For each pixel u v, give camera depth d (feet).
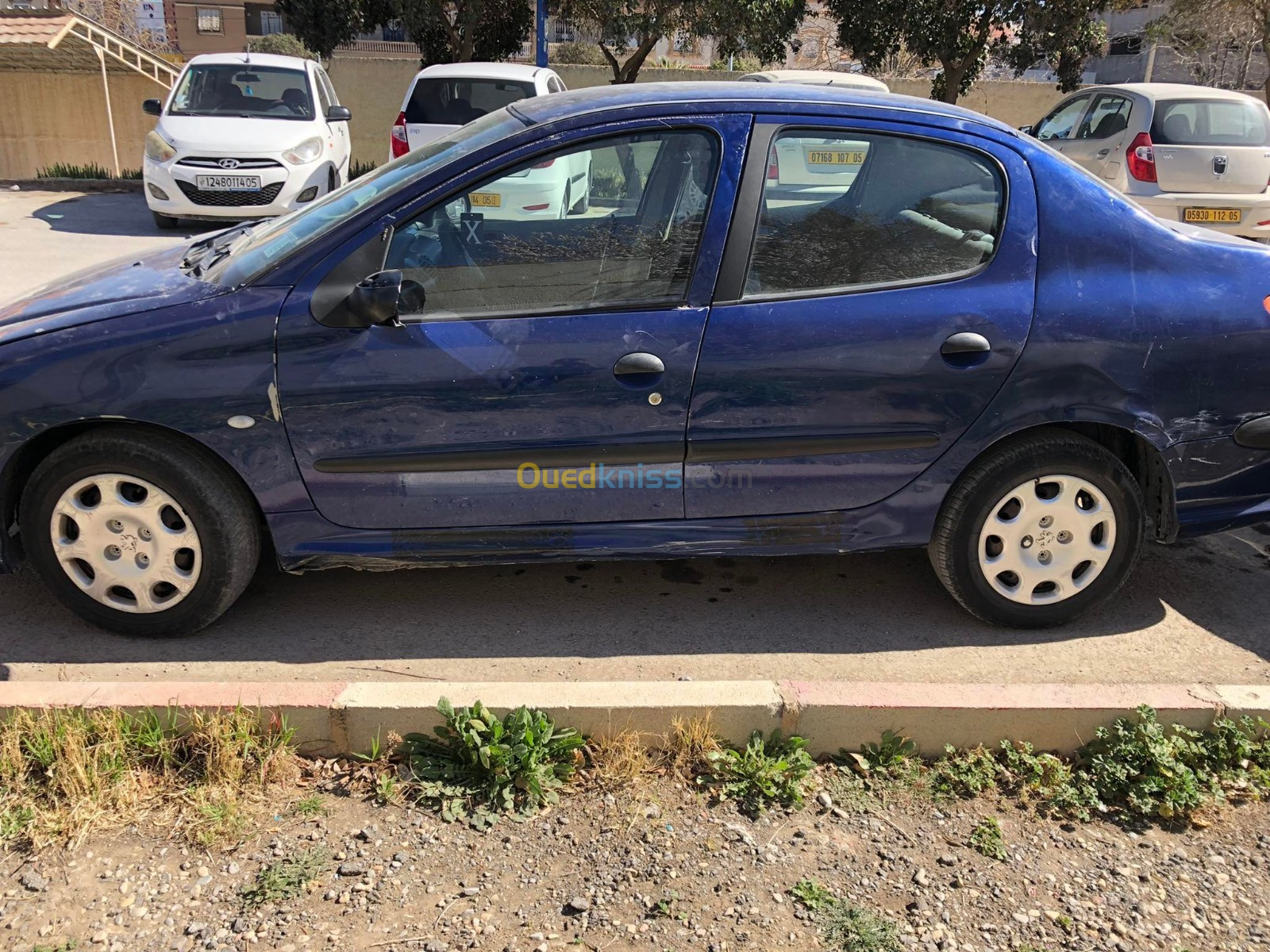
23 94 60.13
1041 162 11.10
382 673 10.94
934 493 11.34
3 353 10.35
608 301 10.69
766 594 12.89
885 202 10.94
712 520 11.30
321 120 39.32
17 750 8.77
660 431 10.80
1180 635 12.09
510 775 8.96
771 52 59.72
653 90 11.22
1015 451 11.19
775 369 10.66
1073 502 11.44
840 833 8.73
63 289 11.71
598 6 59.00
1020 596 11.75
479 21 63.82
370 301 10.15
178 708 9.18
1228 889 8.28
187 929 7.51
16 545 11.23
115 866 8.05
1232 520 11.78
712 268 10.68
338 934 7.52
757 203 10.76
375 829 8.54
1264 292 11.21
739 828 8.71
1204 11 68.64
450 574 13.24
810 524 11.41
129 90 60.80
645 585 13.06
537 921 7.70
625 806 8.89
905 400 10.85
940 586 13.15
